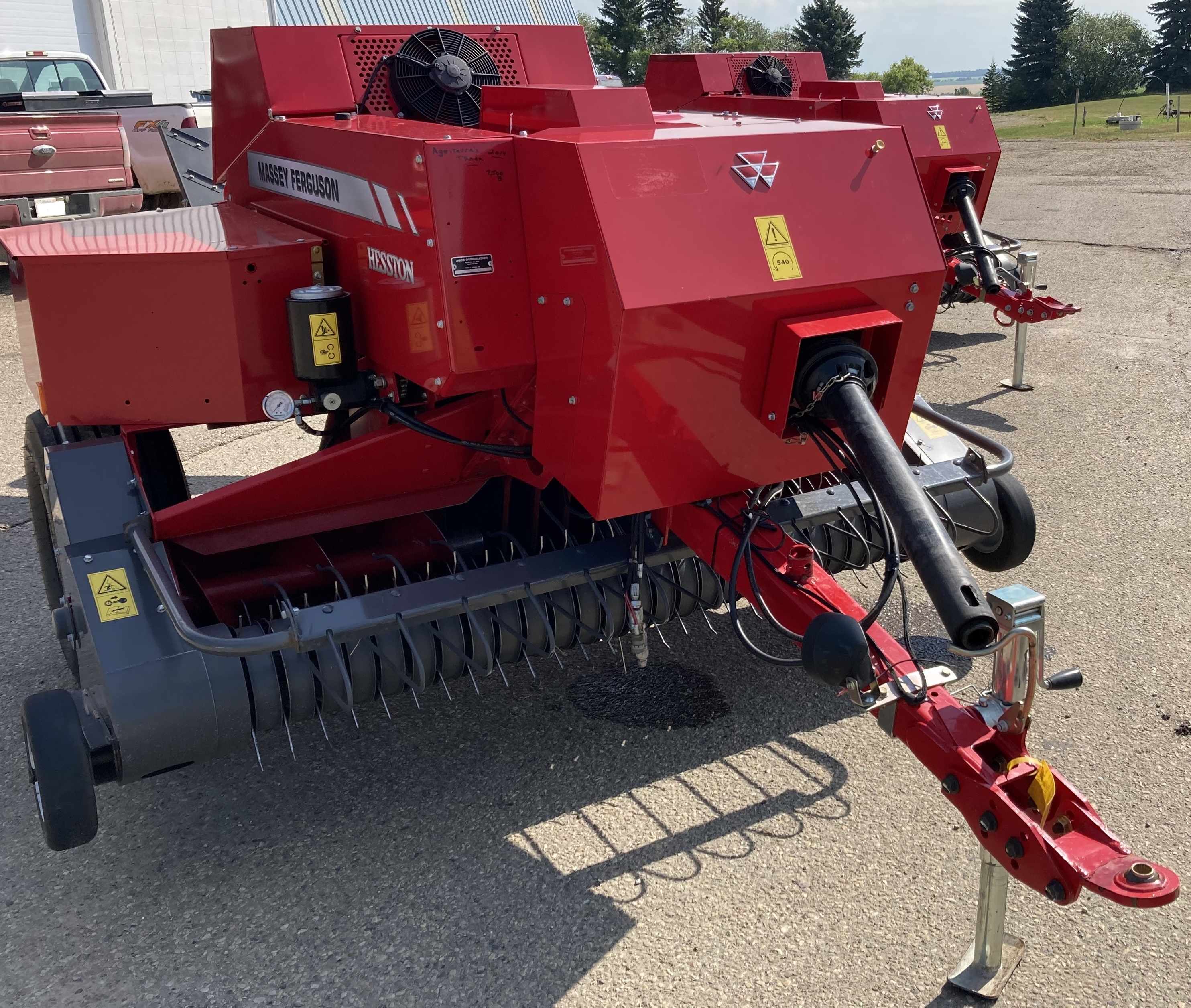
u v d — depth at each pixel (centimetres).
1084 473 579
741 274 254
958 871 294
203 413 329
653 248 245
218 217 375
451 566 353
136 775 277
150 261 310
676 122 303
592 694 382
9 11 1942
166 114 1070
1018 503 385
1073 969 261
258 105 364
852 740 353
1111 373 771
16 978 264
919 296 282
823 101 741
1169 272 1118
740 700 377
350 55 368
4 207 964
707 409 267
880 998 253
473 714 372
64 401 319
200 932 278
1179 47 7569
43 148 972
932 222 284
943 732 232
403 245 282
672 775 338
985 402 711
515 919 280
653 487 274
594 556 313
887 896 285
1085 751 344
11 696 384
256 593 319
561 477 286
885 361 282
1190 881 288
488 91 312
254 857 305
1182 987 255
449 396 288
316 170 330
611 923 278
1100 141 2888
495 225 269
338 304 305
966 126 848
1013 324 934
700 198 253
